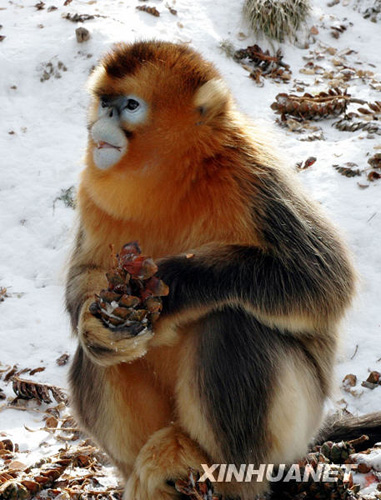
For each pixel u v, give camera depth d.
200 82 9.05
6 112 20.38
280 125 20.17
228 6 25.16
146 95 8.95
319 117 20.53
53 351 13.97
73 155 18.84
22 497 9.66
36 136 19.59
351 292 9.70
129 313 8.44
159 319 8.82
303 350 9.54
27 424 12.21
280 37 24.48
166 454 9.07
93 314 8.68
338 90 21.05
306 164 12.59
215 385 8.98
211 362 8.98
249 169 9.11
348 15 26.84
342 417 11.30
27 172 18.44
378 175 17.27
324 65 23.97
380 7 27.12
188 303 8.80
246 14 24.44
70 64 21.45
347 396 12.73
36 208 17.50
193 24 24.02
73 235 10.43
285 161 9.88
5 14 23.89
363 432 11.02
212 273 8.84
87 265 9.72
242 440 9.07
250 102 21.11
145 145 8.92
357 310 13.21
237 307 9.05
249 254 8.98
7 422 12.24
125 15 23.53
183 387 9.16
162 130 8.91
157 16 23.84
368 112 20.52
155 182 8.95
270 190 9.19
